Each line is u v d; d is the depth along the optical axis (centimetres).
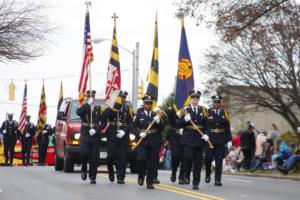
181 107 2558
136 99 5044
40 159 4503
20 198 1803
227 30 3594
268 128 9156
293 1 3622
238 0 3531
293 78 6406
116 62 2888
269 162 3697
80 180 2503
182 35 2650
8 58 4009
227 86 6912
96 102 3056
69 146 3002
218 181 2397
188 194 1961
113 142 2361
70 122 3095
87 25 2738
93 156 2339
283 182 2745
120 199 1788
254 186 2403
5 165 4328
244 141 3772
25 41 4000
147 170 2159
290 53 6231
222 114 2414
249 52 6706
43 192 1983
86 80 2669
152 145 2175
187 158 2205
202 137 2216
